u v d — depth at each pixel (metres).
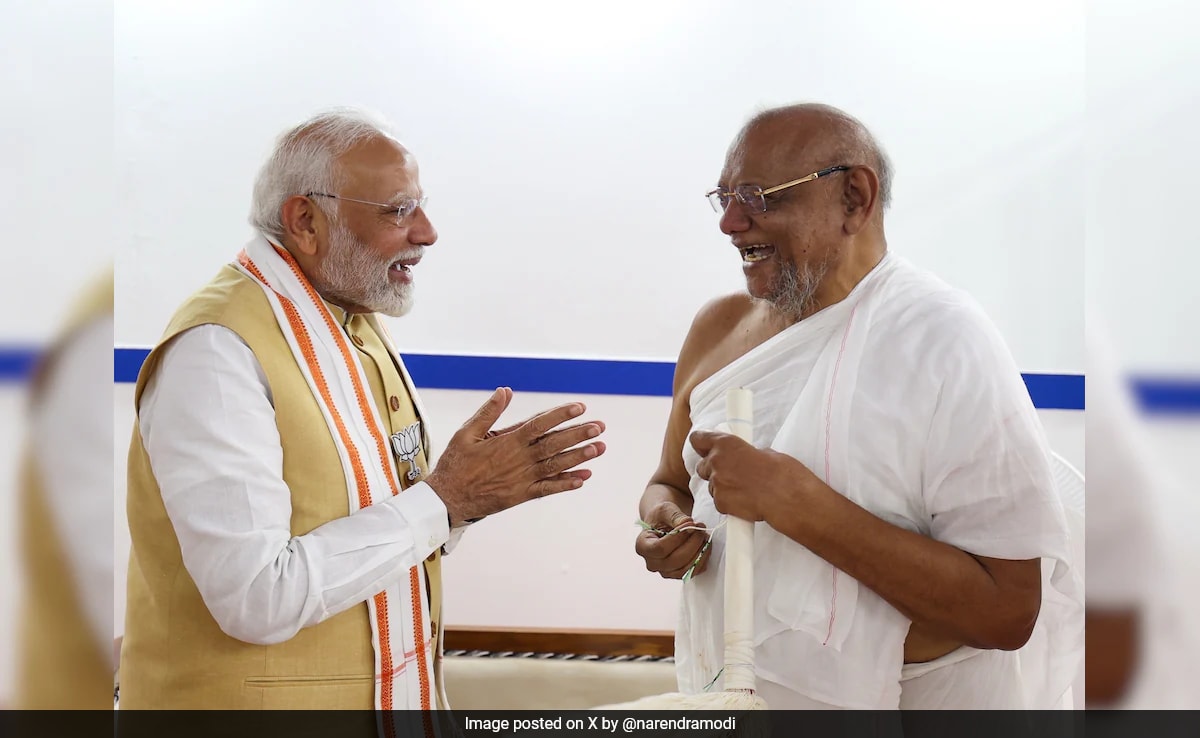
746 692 1.23
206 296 1.26
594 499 2.56
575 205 2.55
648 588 2.56
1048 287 2.50
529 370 2.55
